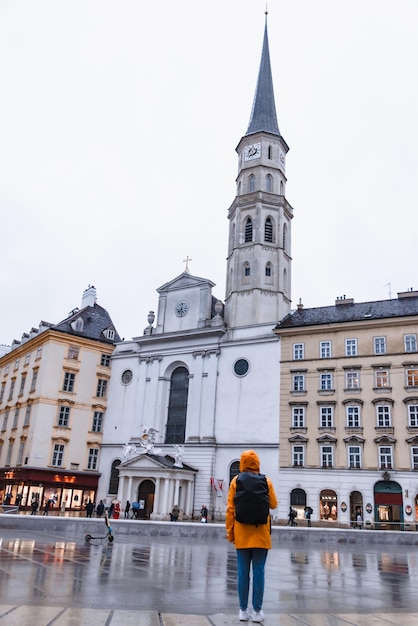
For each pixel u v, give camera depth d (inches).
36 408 2292.1
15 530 986.7
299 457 1904.5
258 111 2696.9
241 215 2463.1
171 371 2381.9
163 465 2003.0
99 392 2495.1
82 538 911.7
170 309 2458.2
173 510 1812.3
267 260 2362.2
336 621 308.3
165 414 2322.8
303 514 1827.0
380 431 1800.0
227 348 2206.0
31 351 2536.9
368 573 593.9
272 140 2583.7
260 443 1988.2
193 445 2134.6
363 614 335.9
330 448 1862.7
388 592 449.1
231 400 2118.6
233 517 310.7
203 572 546.0
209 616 309.3
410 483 1708.9
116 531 1085.1
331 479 1819.6
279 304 2298.2
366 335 1921.8
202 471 2074.3
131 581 450.3
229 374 2160.4
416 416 1763.0
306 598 402.0
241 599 300.5
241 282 2354.8
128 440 2362.2
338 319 2044.8
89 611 306.0
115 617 293.0
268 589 442.9
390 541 1176.2
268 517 304.0
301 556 801.6
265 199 2456.9
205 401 2178.9
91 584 418.9
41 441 2252.7
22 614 288.4
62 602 338.0
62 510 2217.0
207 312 2332.7
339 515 1774.1
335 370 1929.1
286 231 2493.8
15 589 375.2
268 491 304.7
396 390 1815.9
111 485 2346.2
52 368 2358.5
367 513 1737.2
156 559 651.5
